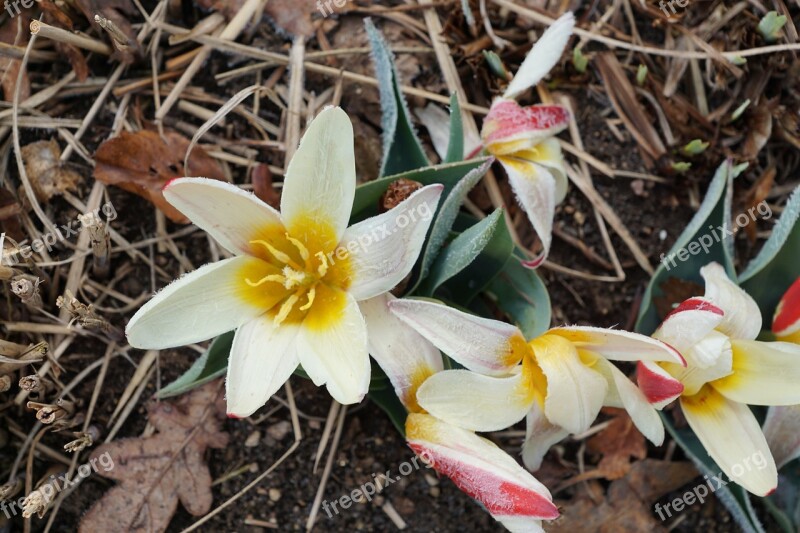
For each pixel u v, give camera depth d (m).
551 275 0.46
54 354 0.42
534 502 0.34
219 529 0.43
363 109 0.46
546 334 0.36
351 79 0.46
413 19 0.47
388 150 0.40
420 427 0.36
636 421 0.36
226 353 0.39
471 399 0.35
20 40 0.44
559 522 0.44
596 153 0.47
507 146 0.39
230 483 0.43
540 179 0.40
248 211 0.35
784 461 0.41
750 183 0.48
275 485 0.43
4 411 0.42
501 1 0.47
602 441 0.45
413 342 0.37
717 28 0.48
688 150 0.46
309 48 0.46
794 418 0.40
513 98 0.43
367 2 0.47
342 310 0.35
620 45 0.47
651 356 0.35
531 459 0.38
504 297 0.43
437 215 0.40
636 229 0.47
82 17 0.45
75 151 0.44
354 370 0.34
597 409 0.35
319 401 0.44
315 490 0.43
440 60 0.47
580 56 0.46
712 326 0.36
